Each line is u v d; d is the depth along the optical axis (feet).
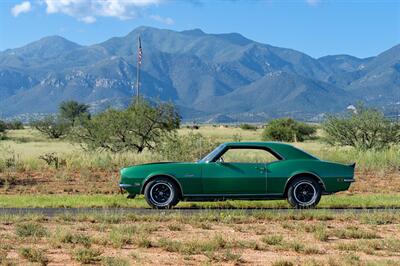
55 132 225.97
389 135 102.99
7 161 79.20
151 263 24.75
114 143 109.60
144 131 109.09
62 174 69.05
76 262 24.80
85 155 84.94
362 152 87.45
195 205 45.83
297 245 27.78
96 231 32.96
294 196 43.32
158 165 43.42
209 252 26.30
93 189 57.41
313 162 43.62
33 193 55.11
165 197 43.06
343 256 25.95
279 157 43.83
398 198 49.67
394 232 33.30
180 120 111.55
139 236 30.35
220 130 342.85
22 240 29.48
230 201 47.93
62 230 30.91
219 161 43.52
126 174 43.19
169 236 31.42
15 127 367.04
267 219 37.68
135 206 44.86
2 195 52.49
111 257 25.34
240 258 25.49
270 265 24.68
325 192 43.55
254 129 375.04
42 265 24.04
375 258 26.27
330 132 108.37
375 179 67.10
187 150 83.30
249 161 43.83
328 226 35.17
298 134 198.90
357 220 37.70
